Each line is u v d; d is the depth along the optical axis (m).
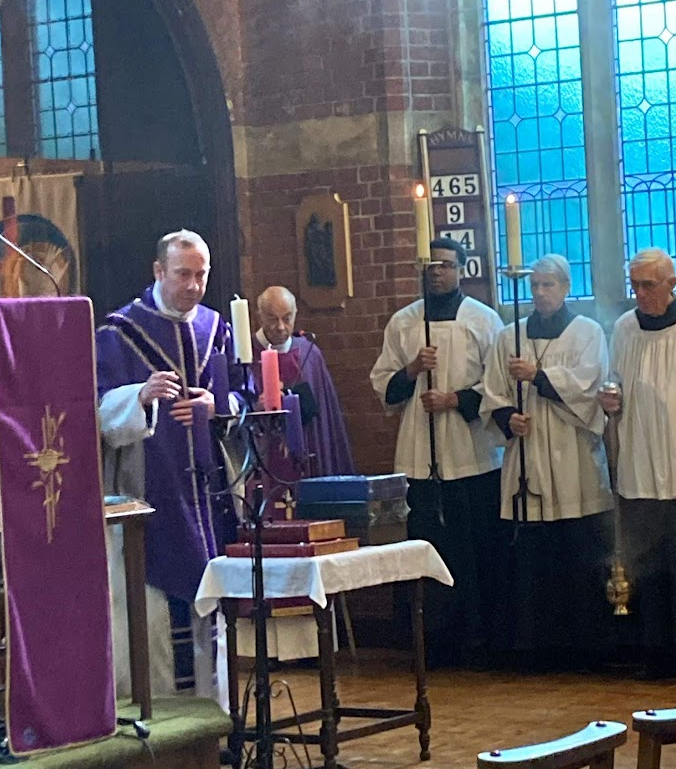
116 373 5.15
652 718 2.97
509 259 6.33
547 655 6.87
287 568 4.80
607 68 7.32
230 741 4.96
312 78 7.53
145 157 7.61
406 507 5.25
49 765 3.92
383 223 7.40
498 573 6.84
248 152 7.68
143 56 7.58
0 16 7.75
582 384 6.52
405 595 7.09
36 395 4.04
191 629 5.18
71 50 7.71
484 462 6.85
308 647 5.36
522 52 7.50
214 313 5.37
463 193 7.36
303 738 4.94
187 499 5.13
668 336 6.35
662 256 6.32
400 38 7.39
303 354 6.85
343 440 6.92
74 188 7.42
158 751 4.16
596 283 7.37
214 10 7.55
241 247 7.64
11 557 3.97
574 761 2.72
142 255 7.49
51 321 4.08
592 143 7.34
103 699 4.13
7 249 7.18
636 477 6.36
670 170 7.23
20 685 3.96
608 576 6.62
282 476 6.46
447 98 7.52
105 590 4.14
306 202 7.53
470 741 5.40
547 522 6.68
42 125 7.79
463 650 6.93
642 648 6.67
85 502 4.11
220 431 4.52
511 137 7.54
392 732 5.59
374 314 7.43
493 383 6.74
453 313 6.93
